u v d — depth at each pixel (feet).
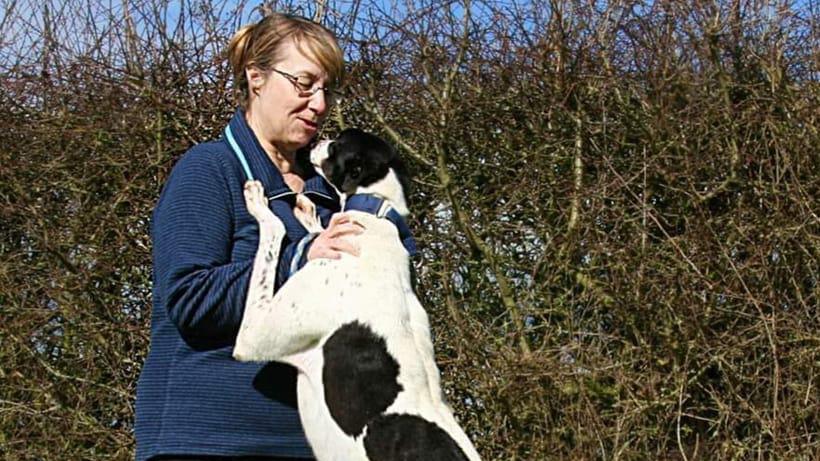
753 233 21.62
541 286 22.04
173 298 9.91
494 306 22.49
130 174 23.71
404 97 23.08
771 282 21.25
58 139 23.84
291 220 10.94
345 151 11.87
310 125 10.94
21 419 23.34
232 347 10.28
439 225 22.81
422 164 23.03
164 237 10.17
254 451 10.22
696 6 22.34
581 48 22.62
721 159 22.25
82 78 23.99
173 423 10.03
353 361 10.64
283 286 10.62
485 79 23.04
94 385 23.29
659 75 22.29
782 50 22.30
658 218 22.21
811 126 21.75
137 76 23.65
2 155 23.76
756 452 20.89
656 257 21.58
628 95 22.58
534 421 20.99
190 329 10.02
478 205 22.90
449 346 21.91
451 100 22.94
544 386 20.86
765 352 21.12
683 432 21.52
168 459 9.97
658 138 22.17
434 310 22.30
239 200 10.60
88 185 23.85
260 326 10.23
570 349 21.09
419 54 23.00
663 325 21.38
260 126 11.07
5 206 23.54
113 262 23.57
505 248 22.79
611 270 21.63
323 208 11.73
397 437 10.36
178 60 23.68
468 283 22.65
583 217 21.95
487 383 21.02
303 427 10.59
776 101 21.98
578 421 20.54
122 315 23.58
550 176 22.45
